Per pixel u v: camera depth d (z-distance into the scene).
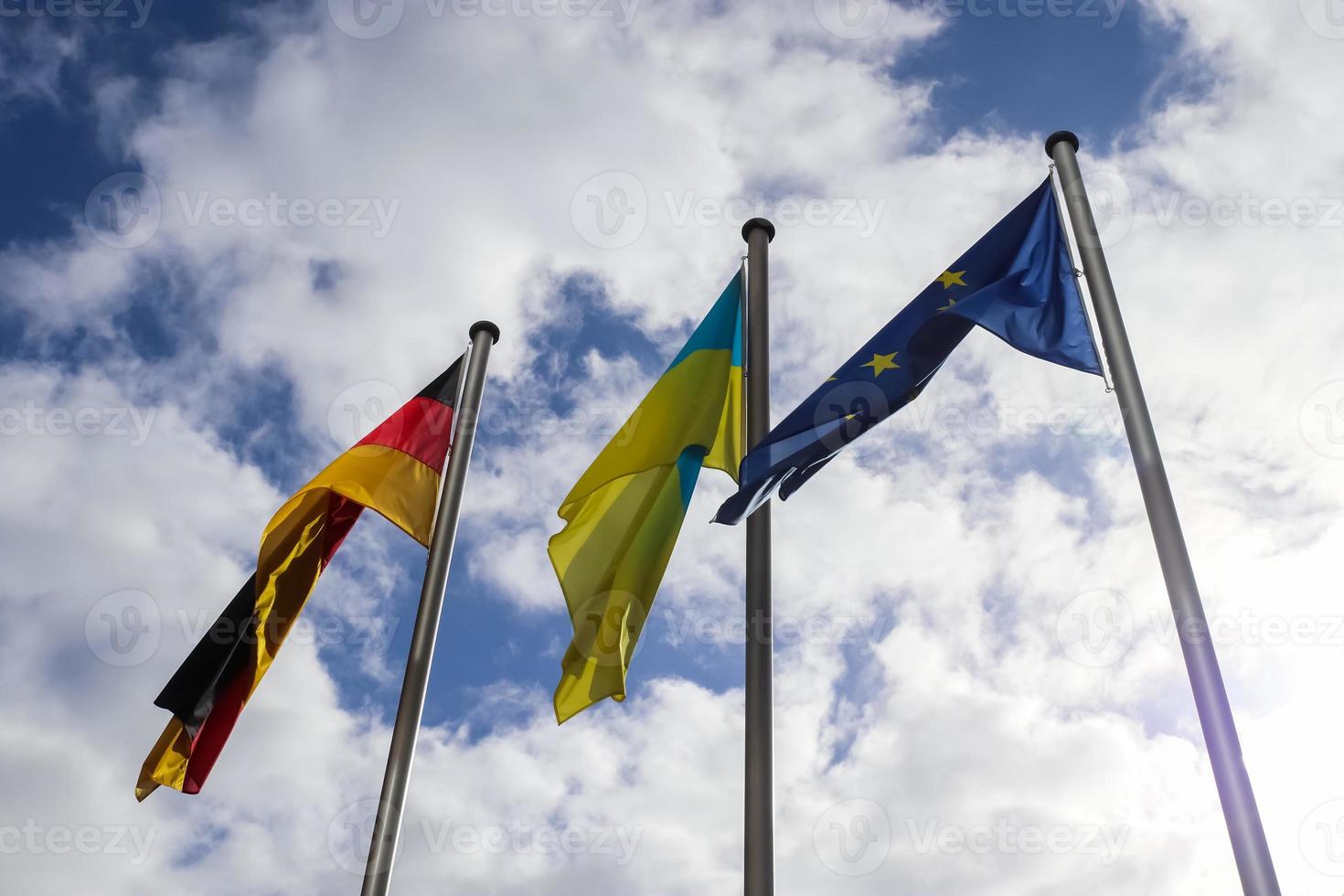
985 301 10.44
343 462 12.58
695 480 11.12
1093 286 9.89
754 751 8.88
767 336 11.69
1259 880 6.76
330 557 12.61
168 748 11.41
